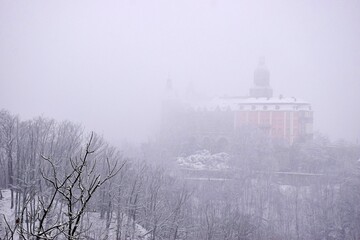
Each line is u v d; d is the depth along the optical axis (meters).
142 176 78.88
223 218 82.94
